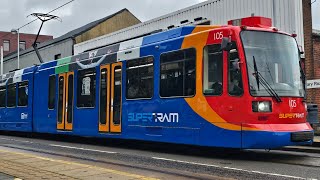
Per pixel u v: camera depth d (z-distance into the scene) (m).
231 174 8.44
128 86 13.45
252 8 19.88
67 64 16.75
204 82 10.96
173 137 11.70
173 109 11.74
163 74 12.21
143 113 12.76
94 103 14.92
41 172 8.16
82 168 8.68
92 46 33.50
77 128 15.73
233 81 10.36
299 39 18.70
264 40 10.77
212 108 10.70
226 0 21.16
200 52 11.13
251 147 9.95
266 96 10.24
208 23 21.97
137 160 10.65
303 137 10.33
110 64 14.34
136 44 13.49
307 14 19.27
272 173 8.50
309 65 19.20
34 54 43.00
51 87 17.69
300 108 10.71
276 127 10.07
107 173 8.03
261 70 10.44
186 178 7.96
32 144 15.76
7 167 8.87
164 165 9.72
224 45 10.23
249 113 10.05
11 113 20.81
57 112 17.11
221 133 10.46
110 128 14.05
